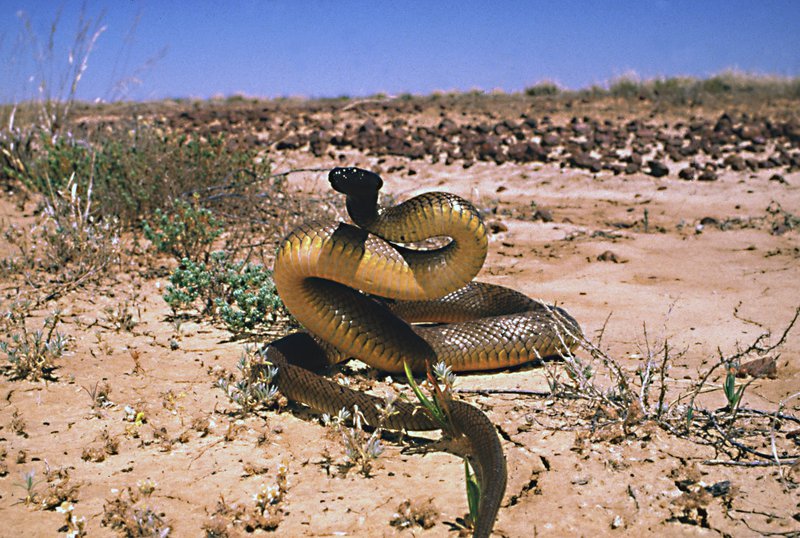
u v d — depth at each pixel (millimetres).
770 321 1287
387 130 3365
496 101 4602
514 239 1845
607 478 896
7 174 2121
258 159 2717
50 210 1605
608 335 1251
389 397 970
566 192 2432
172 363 1134
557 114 3945
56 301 1344
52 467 910
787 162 2738
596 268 1601
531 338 1133
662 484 885
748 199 2283
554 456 930
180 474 905
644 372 1081
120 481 895
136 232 1712
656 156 2838
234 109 4539
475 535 787
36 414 1003
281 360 1061
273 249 1619
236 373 1106
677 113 3951
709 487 878
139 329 1246
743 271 1560
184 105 5102
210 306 1319
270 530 834
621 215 2121
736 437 957
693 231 1895
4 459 920
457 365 1125
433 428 980
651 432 958
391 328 1095
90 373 1098
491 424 916
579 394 1041
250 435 970
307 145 3070
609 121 3629
